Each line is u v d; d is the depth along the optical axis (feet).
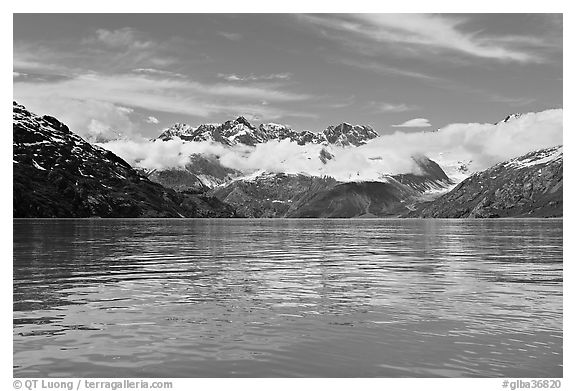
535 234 465.06
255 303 109.29
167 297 116.78
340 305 107.04
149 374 66.80
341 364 69.92
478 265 184.96
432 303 109.50
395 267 179.22
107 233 454.40
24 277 148.97
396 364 70.18
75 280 142.92
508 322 91.86
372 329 86.79
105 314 98.43
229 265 184.14
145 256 219.41
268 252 249.96
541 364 70.38
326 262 196.54
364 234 509.76
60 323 91.15
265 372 67.26
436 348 76.54
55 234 414.62
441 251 255.29
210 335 83.20
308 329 86.84
